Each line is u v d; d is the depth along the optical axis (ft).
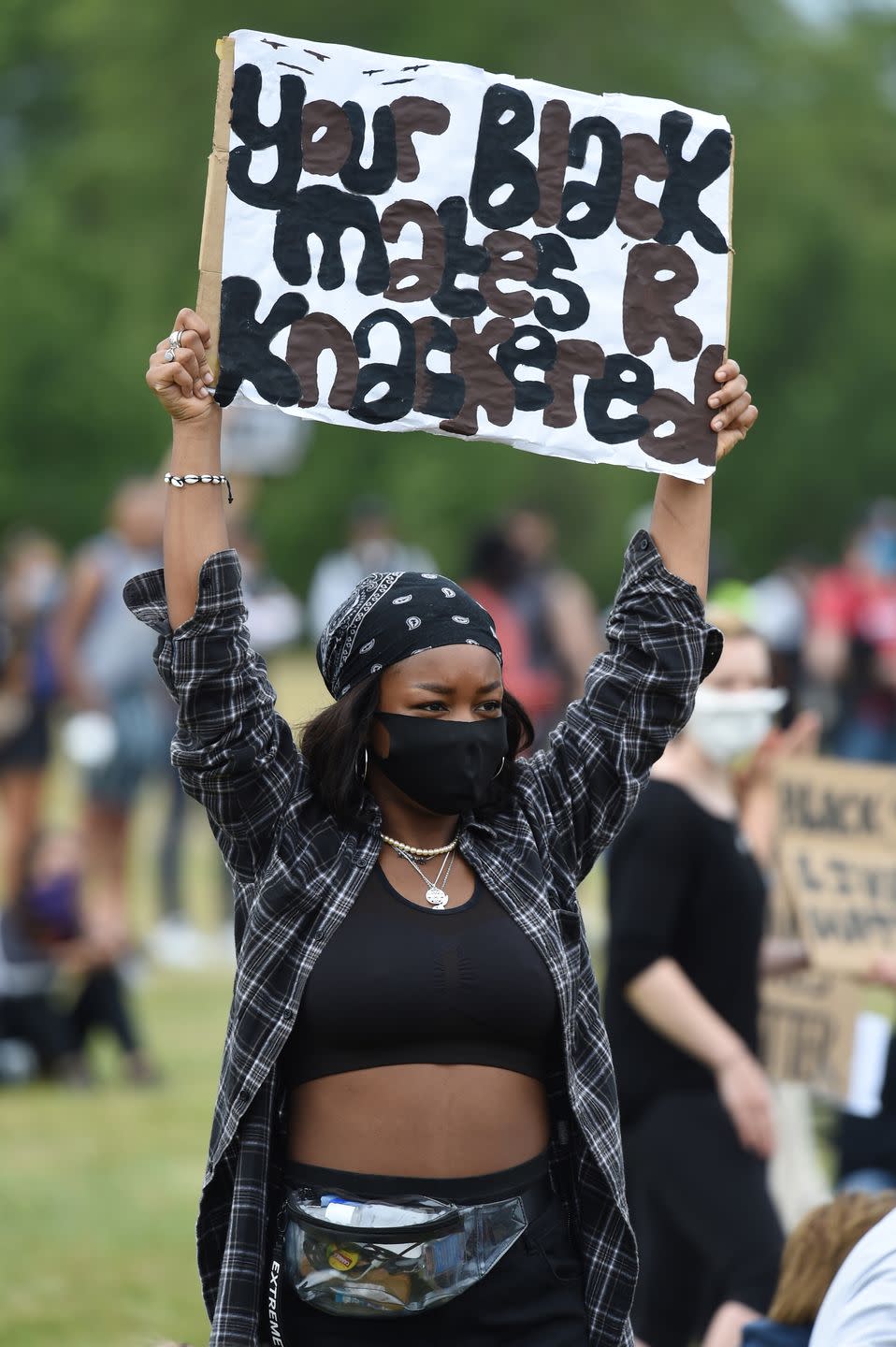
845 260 388.37
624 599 32.37
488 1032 28.73
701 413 32.76
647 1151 44.80
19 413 436.35
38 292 436.76
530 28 383.04
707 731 46.42
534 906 29.66
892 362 392.68
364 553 148.77
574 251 32.53
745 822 54.80
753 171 386.73
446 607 29.66
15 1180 66.64
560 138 32.53
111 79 415.03
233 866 29.78
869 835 52.31
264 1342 28.76
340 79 31.53
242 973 28.91
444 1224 27.89
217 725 29.17
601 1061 29.96
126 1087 81.10
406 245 31.71
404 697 29.19
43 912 81.35
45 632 105.09
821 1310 30.32
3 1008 80.84
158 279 405.18
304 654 383.45
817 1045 51.13
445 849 29.89
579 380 32.45
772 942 52.95
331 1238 27.89
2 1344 50.16
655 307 32.78
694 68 392.68
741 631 47.93
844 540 414.21
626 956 44.80
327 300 31.30
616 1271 29.40
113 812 101.19
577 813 31.19
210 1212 29.25
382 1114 28.32
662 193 32.94
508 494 385.70
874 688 134.51
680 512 32.81
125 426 440.04
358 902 29.09
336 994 28.35
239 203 31.04
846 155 401.29
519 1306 28.45
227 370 30.58
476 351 31.99
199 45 402.52
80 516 440.86
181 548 29.71
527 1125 29.17
